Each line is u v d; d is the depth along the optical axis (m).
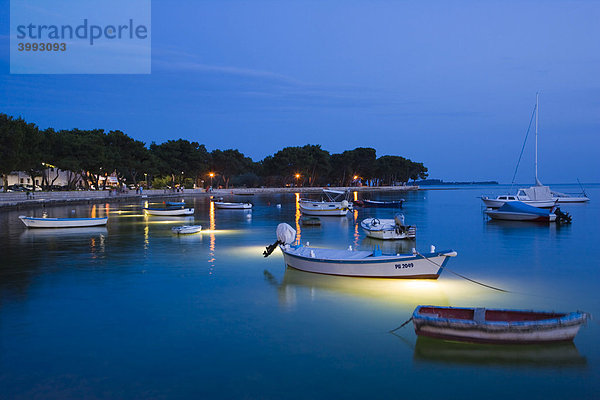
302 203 61.16
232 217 57.09
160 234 37.66
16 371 10.75
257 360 11.38
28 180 97.12
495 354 11.52
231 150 152.62
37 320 14.48
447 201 103.25
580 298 17.27
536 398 9.53
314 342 12.55
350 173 179.12
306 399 9.52
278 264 23.89
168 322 14.30
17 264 23.97
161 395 9.65
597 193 148.88
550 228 42.69
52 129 79.75
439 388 9.95
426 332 12.16
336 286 18.77
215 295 17.58
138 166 102.25
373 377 10.45
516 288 18.73
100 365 11.09
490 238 35.56
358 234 39.12
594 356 11.36
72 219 42.16
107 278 20.61
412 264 19.39
